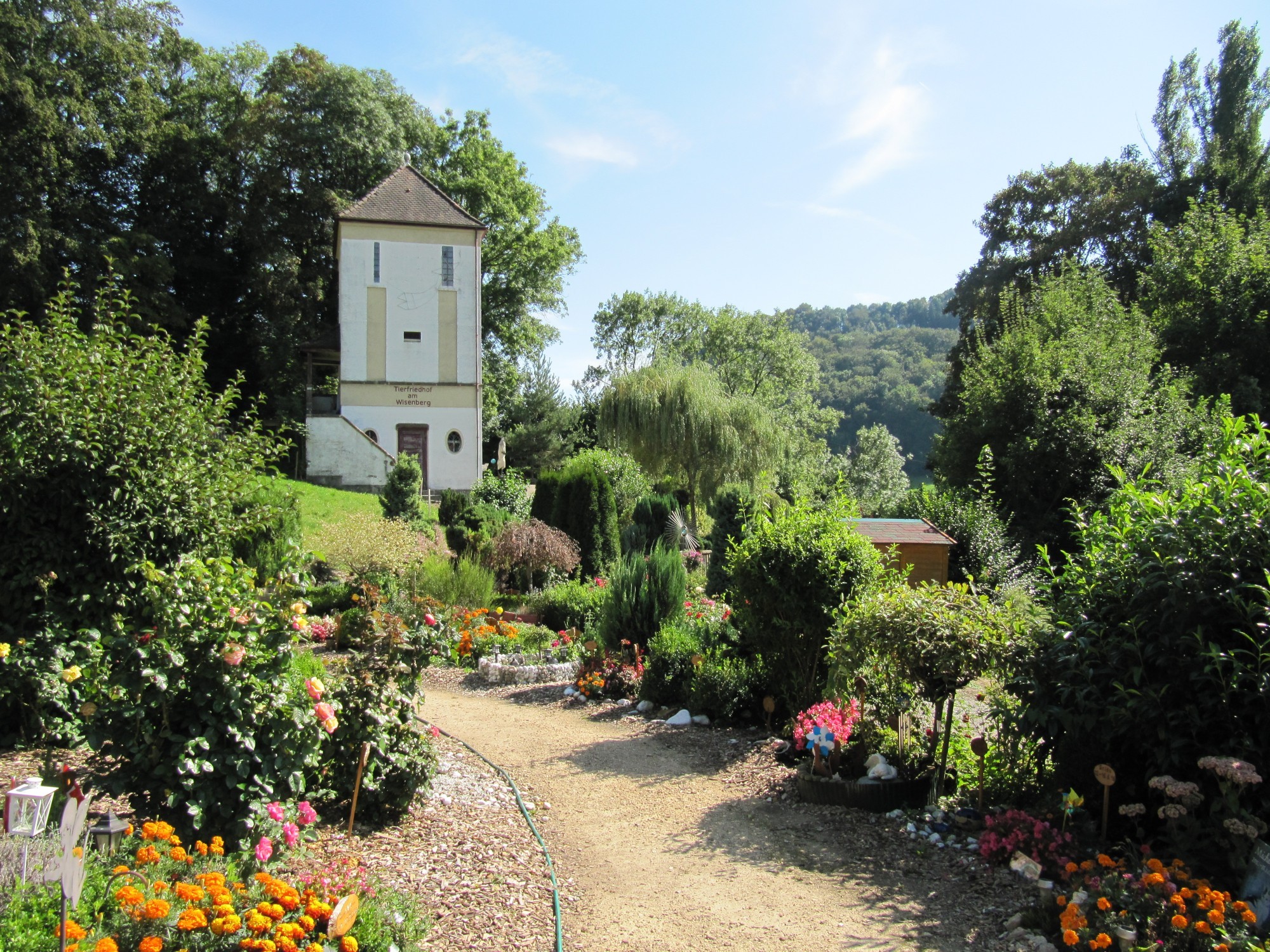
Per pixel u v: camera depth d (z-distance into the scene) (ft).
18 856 11.01
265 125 103.45
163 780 13.30
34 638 20.53
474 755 23.67
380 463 95.86
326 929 10.69
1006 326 72.95
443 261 105.81
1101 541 17.66
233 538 25.99
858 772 19.66
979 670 17.62
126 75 97.71
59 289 88.58
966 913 13.84
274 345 107.65
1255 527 14.15
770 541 24.99
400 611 18.58
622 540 67.62
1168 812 13.55
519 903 14.12
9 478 20.70
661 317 175.94
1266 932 11.34
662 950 12.71
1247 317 65.98
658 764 23.25
